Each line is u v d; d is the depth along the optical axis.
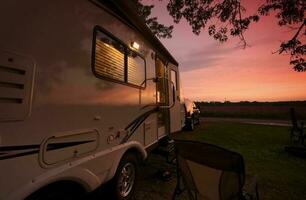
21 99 1.31
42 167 1.45
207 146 1.92
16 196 1.25
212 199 2.11
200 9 5.99
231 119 19.34
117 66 2.60
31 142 1.37
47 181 1.46
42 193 1.51
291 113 7.16
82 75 1.92
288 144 6.76
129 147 2.78
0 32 1.21
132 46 3.05
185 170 2.27
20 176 1.29
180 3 5.97
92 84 2.07
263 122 15.43
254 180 2.13
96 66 2.15
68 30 1.76
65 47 1.72
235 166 1.73
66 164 1.68
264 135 8.59
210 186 2.06
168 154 4.26
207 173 2.02
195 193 2.29
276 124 13.57
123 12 2.68
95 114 2.10
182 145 2.15
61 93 1.66
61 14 1.69
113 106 2.47
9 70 1.25
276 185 3.47
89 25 2.06
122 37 2.75
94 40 2.13
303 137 6.60
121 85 2.69
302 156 5.15
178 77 5.93
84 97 1.94
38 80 1.44
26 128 1.34
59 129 1.62
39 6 1.48
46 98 1.51
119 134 2.58
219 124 13.45
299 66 5.38
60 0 1.69
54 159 1.56
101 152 2.18
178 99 5.79
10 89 1.25
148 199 2.95
